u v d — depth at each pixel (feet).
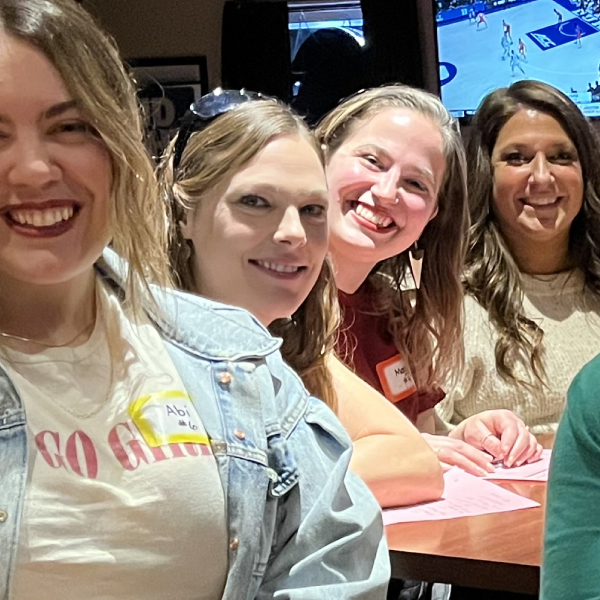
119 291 3.43
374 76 10.46
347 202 6.09
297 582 3.35
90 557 2.82
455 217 6.63
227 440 3.32
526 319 7.62
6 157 2.76
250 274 4.69
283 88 10.44
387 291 6.68
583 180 7.91
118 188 3.00
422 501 4.79
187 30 10.94
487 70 10.64
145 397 3.15
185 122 4.98
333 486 3.52
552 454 3.24
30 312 3.10
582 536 3.04
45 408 2.92
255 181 4.59
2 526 2.72
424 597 5.88
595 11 10.45
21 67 2.74
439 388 6.93
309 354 5.14
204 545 3.09
